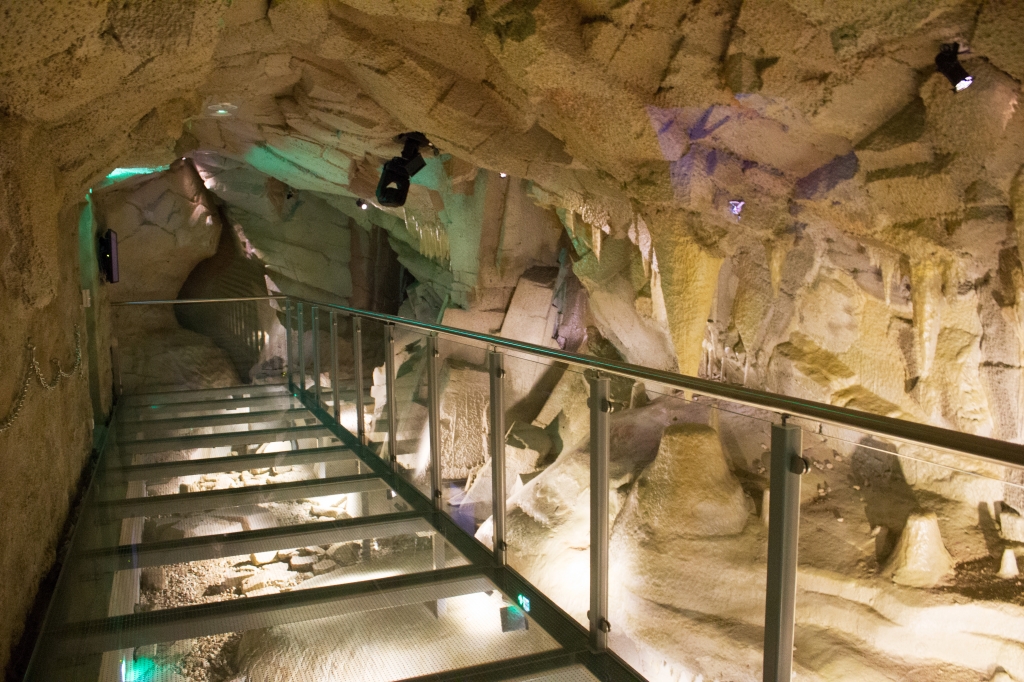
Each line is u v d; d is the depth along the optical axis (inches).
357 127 256.8
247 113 269.0
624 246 313.7
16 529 100.5
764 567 105.1
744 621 108.2
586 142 205.3
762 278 260.4
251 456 197.8
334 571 210.4
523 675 93.4
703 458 115.7
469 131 221.5
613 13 162.6
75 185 140.8
